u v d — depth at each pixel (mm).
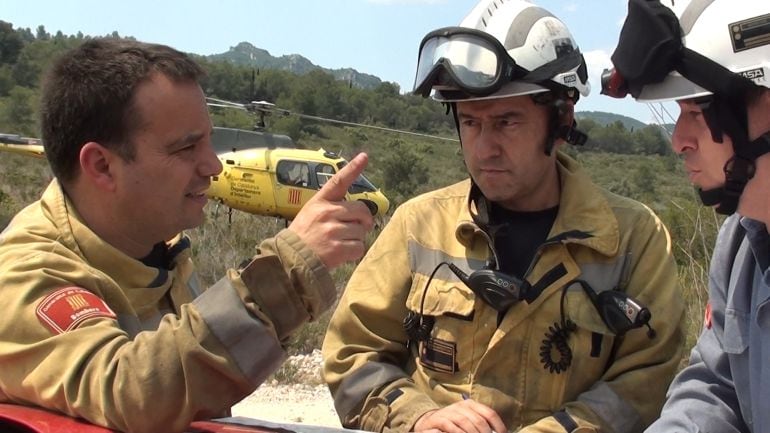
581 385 2385
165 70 1884
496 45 2289
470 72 2301
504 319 2387
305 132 55125
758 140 1638
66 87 1885
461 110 2436
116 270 1956
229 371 1599
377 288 2607
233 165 16625
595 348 2361
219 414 1919
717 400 2021
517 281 2314
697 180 1772
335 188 1690
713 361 2043
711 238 6590
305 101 62031
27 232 1872
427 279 2518
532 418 2373
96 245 1909
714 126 1661
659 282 2422
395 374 2514
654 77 1713
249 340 1607
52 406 1679
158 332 1626
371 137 57562
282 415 5828
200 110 1933
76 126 1873
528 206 2525
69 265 1808
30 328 1689
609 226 2420
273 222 17078
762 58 1598
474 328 2428
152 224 1957
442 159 49344
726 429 1982
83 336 1662
